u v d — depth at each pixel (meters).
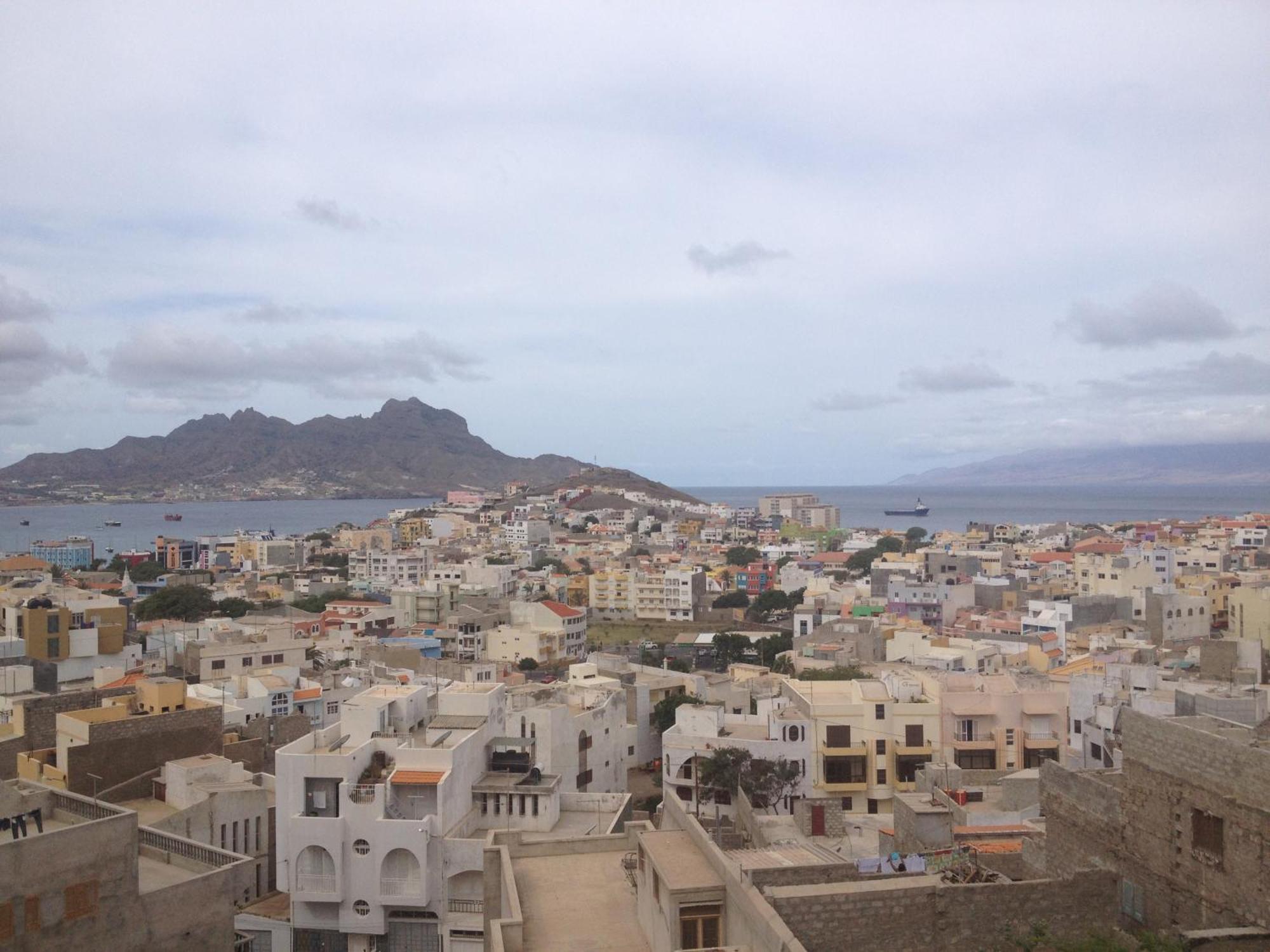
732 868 29.80
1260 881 26.92
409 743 64.38
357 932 57.91
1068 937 29.20
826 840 59.44
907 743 84.44
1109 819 33.06
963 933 28.66
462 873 58.03
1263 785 26.91
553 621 189.62
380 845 57.88
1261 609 150.00
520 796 63.88
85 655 126.75
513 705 92.88
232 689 100.00
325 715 101.25
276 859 60.44
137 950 39.22
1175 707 71.44
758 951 26.80
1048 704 85.25
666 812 40.56
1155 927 30.44
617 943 34.03
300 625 169.50
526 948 33.84
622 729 96.75
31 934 36.16
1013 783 54.81
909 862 38.59
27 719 69.69
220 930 41.94
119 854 38.84
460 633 181.50
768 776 81.19
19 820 39.41
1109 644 131.38
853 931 28.03
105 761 65.44
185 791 64.19
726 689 113.56
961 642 135.38
